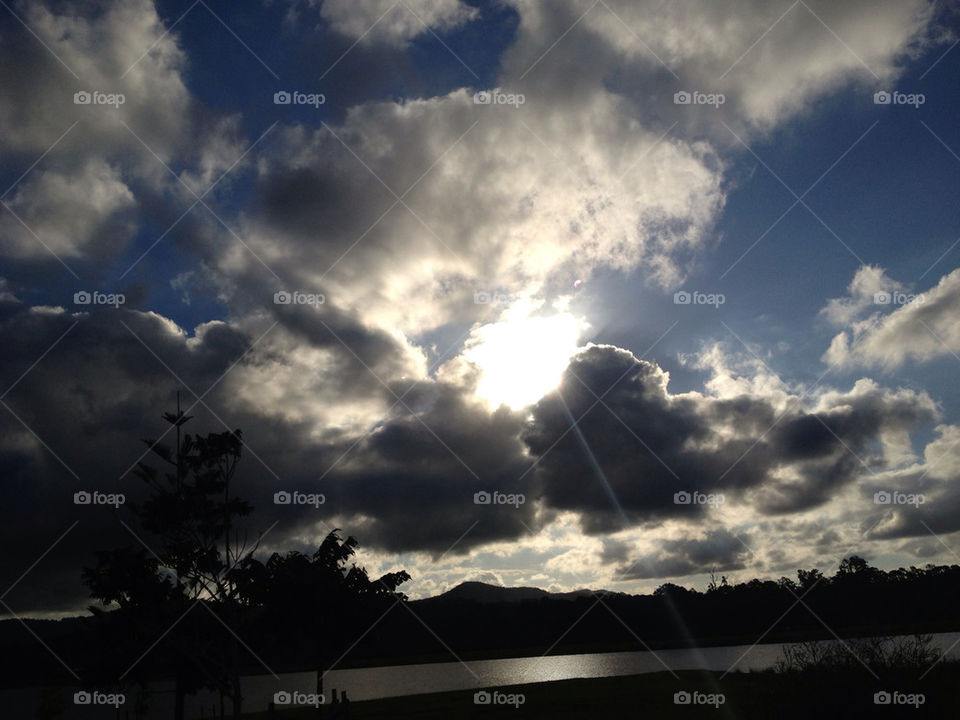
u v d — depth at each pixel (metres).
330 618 40.12
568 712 33.78
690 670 57.69
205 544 28.72
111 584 29.84
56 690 27.30
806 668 21.52
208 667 31.58
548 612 134.12
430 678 89.62
